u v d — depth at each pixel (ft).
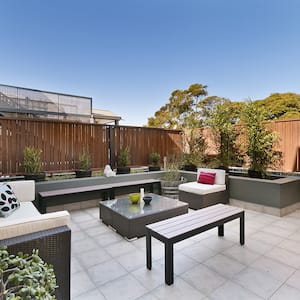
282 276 6.84
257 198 13.85
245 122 16.71
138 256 8.22
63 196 14.24
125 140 19.34
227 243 9.19
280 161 16.11
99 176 16.37
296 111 27.91
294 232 10.39
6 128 13.94
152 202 11.95
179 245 9.03
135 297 5.93
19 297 3.07
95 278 6.82
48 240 4.94
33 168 14.08
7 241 4.60
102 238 9.87
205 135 20.89
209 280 6.65
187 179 18.01
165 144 22.06
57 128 15.92
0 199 8.18
